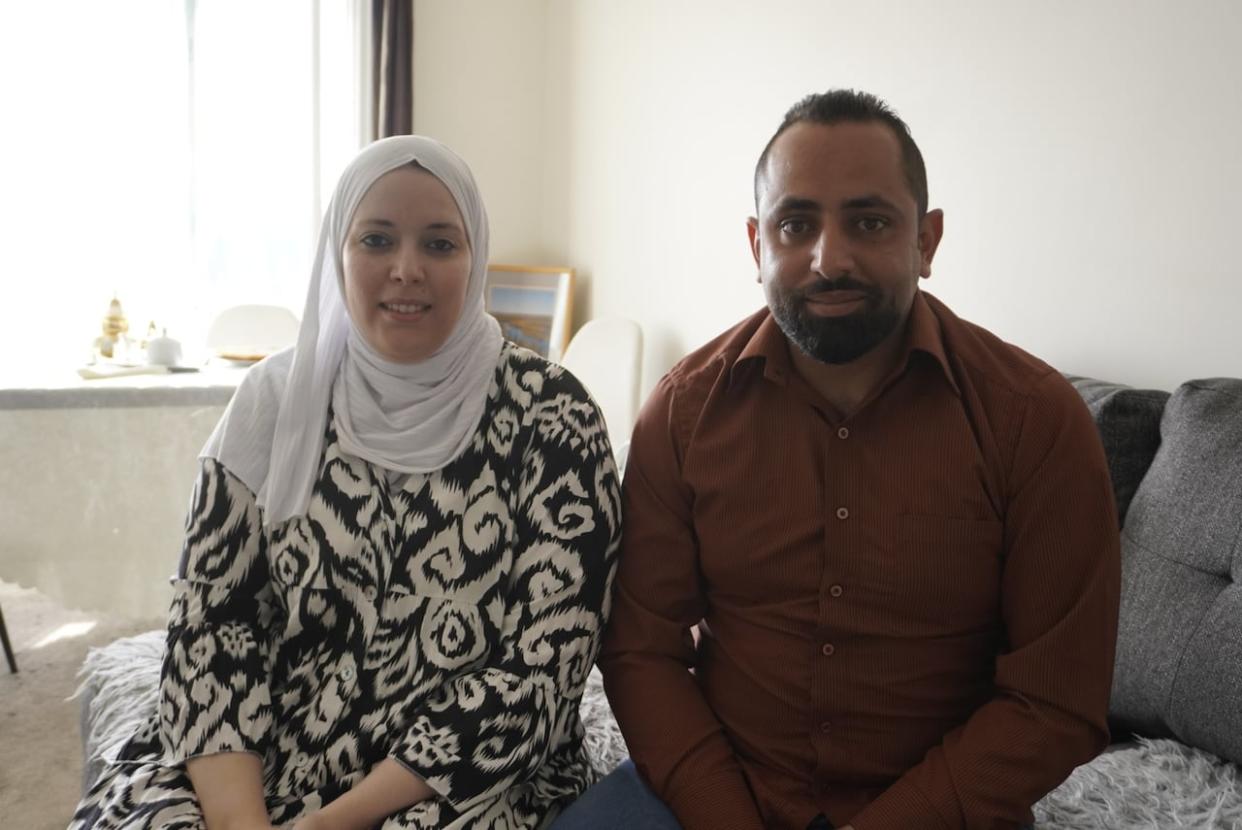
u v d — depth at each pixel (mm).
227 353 3098
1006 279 2111
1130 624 1375
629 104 3662
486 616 1150
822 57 2666
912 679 1063
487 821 1074
